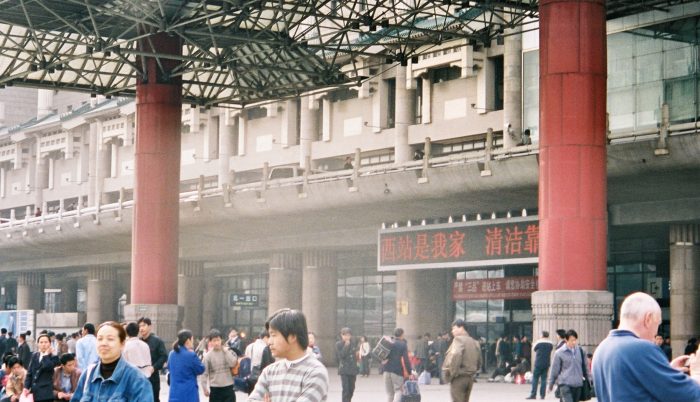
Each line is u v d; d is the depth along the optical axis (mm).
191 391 21578
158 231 51156
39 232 82062
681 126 42750
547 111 37875
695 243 51438
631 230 54438
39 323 74125
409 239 57125
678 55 50219
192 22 44531
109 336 11227
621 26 52375
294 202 59000
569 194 37188
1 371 26188
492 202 53312
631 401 8039
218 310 89438
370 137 69562
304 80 54594
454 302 65375
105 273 93500
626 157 44062
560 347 26094
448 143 65500
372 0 66312
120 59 51031
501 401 36500
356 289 74812
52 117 103125
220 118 81000
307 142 73875
